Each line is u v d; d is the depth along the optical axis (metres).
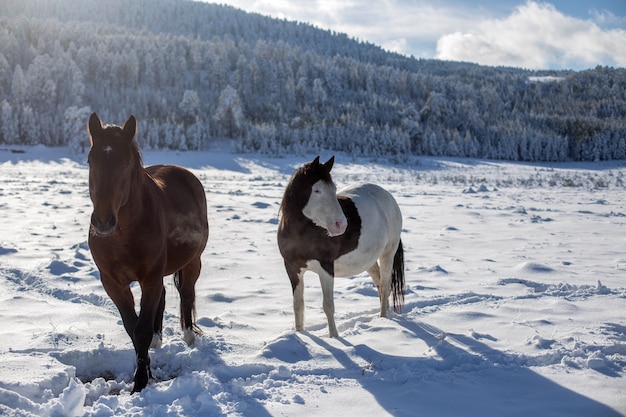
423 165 60.88
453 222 13.21
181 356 4.34
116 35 126.56
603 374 3.94
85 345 4.54
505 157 77.88
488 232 11.73
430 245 10.16
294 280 5.13
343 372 4.06
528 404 3.45
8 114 65.94
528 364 4.22
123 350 4.47
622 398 3.52
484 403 3.47
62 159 57.50
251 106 100.06
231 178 35.97
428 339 4.82
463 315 5.51
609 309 5.71
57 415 3.19
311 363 4.21
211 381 3.72
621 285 6.80
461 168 58.28
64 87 86.81
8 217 12.11
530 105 139.12
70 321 5.16
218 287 6.91
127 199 3.87
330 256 4.96
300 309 5.13
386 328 5.14
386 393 3.64
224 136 77.62
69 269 7.29
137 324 4.06
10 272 6.86
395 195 20.23
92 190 3.63
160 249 4.27
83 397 3.36
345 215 5.07
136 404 3.46
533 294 6.35
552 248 9.81
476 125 86.38
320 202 4.75
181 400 3.41
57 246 8.95
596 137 79.69
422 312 5.78
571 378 3.85
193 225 5.11
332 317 5.01
